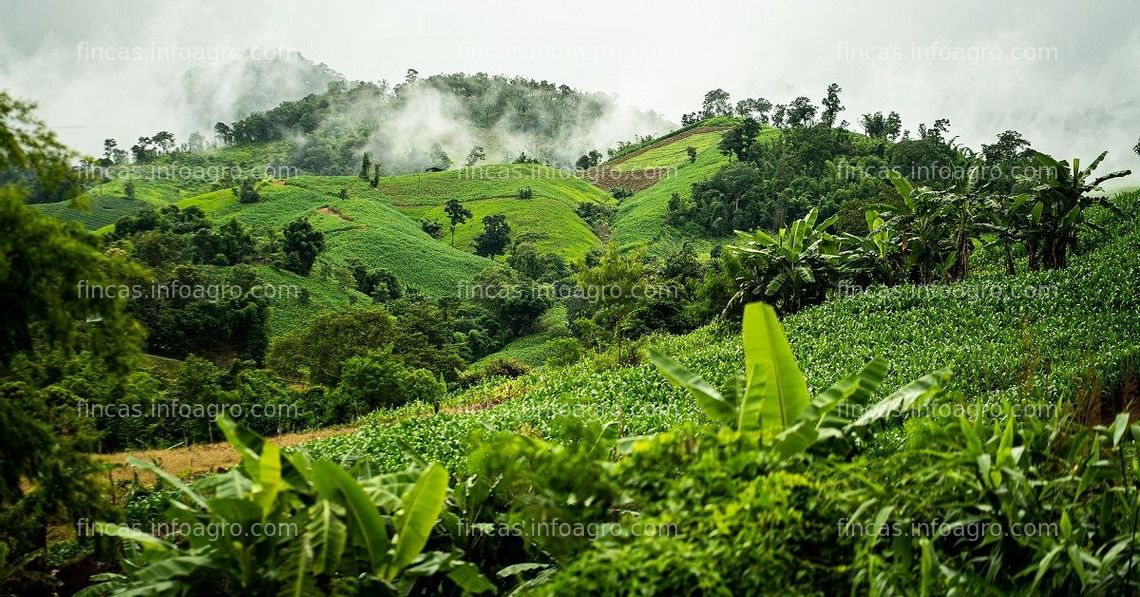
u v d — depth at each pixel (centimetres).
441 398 4100
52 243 889
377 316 5441
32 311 902
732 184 12706
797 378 729
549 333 8469
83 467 1060
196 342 6419
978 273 3881
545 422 2089
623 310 3822
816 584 562
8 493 964
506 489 796
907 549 568
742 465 570
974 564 617
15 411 960
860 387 753
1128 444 693
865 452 724
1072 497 654
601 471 577
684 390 2416
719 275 4400
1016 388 1503
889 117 15188
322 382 5172
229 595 676
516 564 786
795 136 13725
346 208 13000
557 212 14162
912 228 3556
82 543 1161
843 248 4244
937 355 2116
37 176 1009
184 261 7625
